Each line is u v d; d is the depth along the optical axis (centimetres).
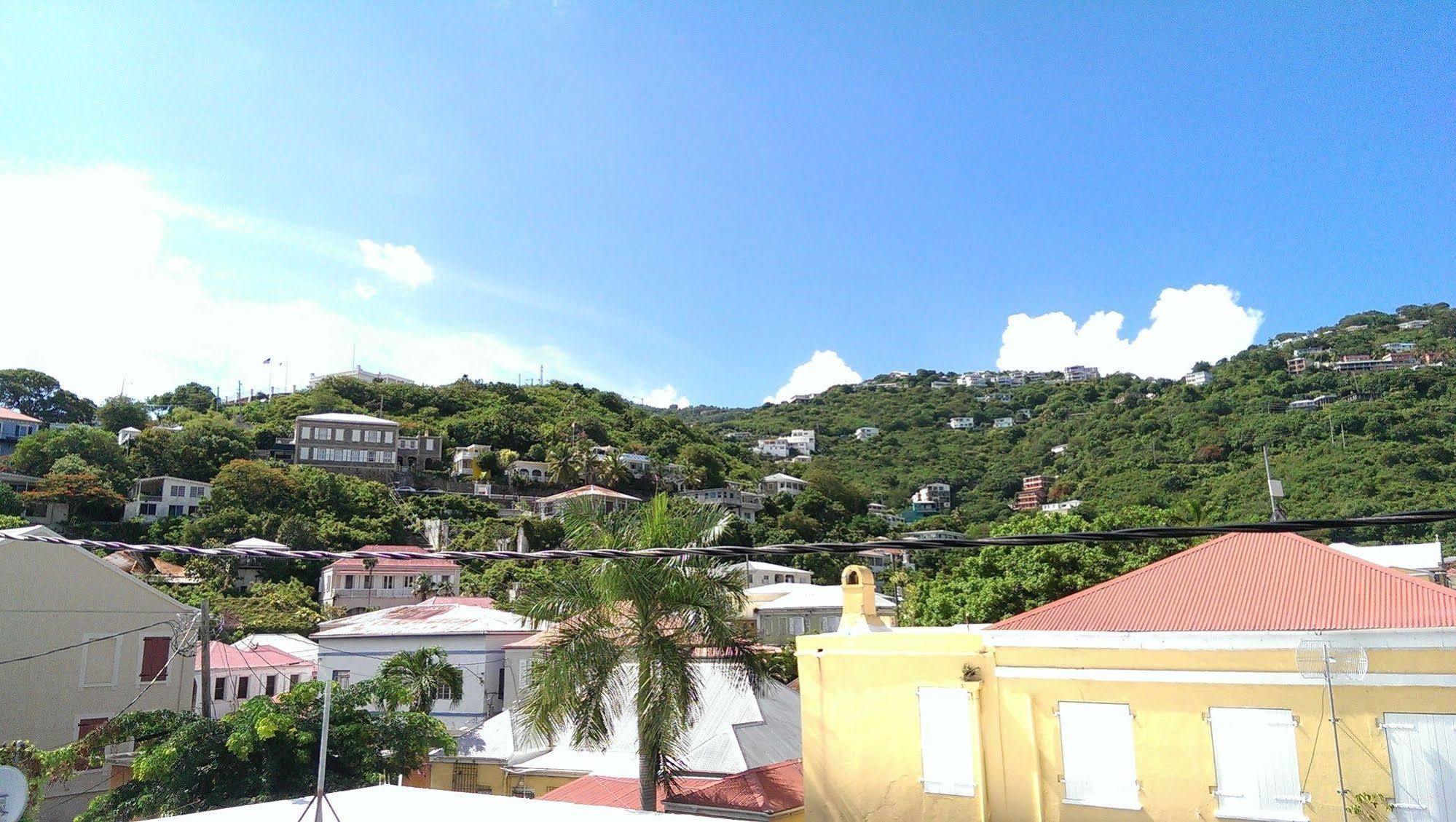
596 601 1927
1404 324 17012
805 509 11612
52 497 7975
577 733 1895
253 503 8644
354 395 13925
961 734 1318
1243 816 1117
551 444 13325
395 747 2292
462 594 7294
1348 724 1080
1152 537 614
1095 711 1229
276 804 1155
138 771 2067
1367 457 8362
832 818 1395
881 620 1551
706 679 2734
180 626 3294
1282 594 1209
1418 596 1127
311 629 6066
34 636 2969
